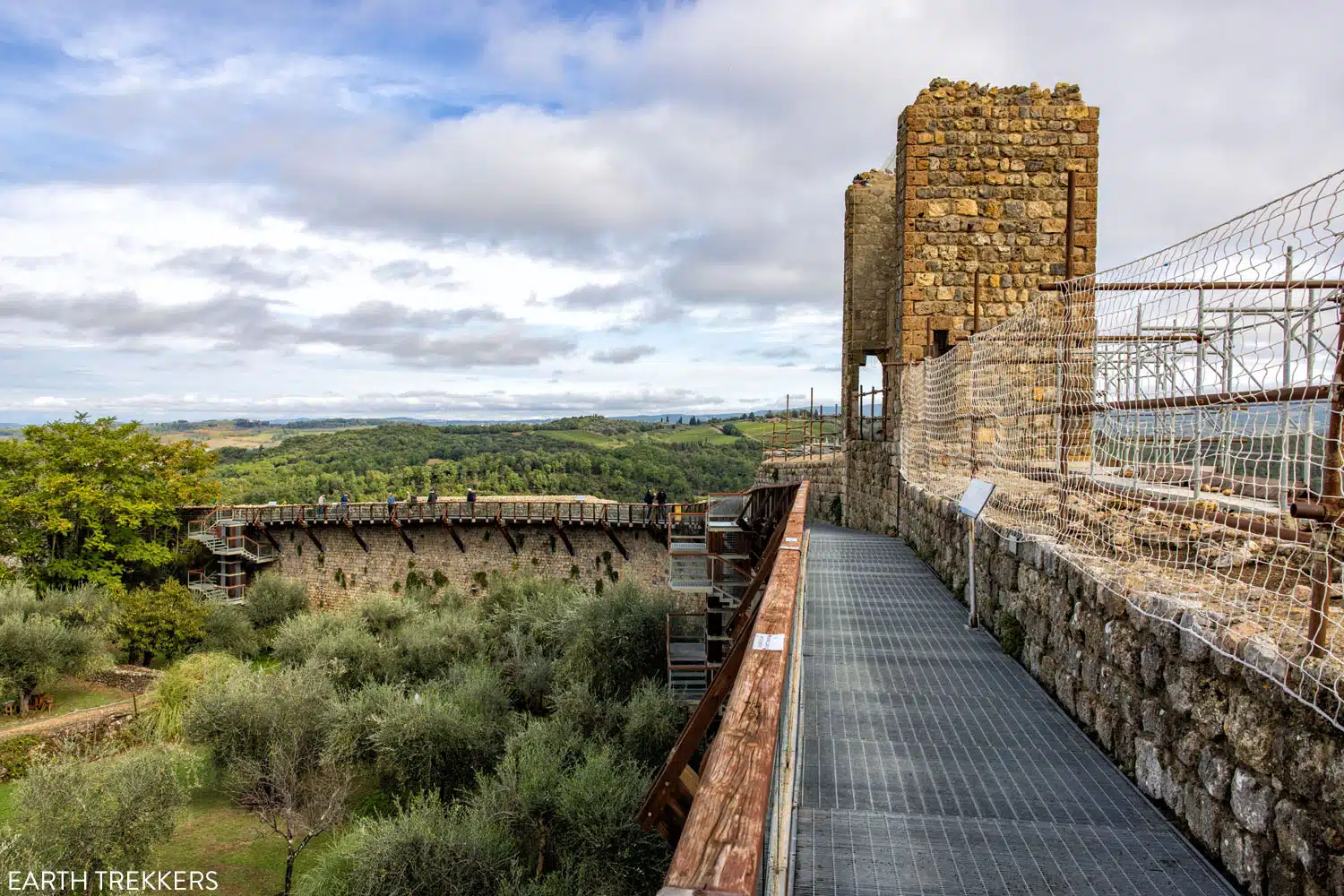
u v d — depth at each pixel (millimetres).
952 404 9422
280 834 14031
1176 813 2996
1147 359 4578
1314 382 2479
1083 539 4648
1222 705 2688
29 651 19906
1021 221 13906
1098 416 4805
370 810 15594
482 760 15906
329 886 12070
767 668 1632
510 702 18672
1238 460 3404
